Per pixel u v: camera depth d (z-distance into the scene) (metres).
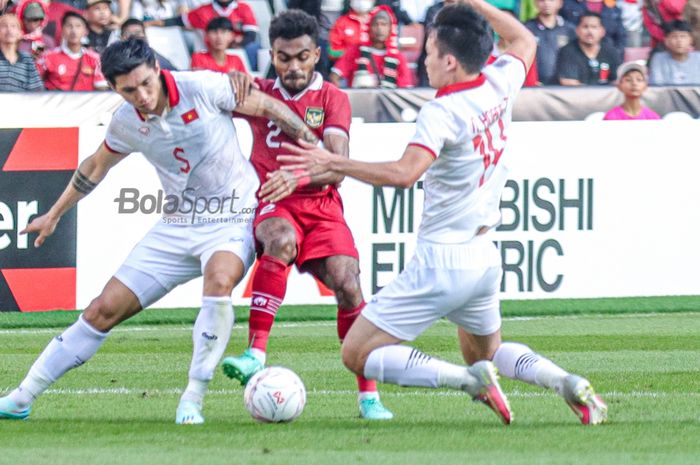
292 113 18.62
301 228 19.69
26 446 16.06
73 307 33.97
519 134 34.94
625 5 39.53
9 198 33.84
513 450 15.52
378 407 18.91
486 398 17.06
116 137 18.14
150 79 16.78
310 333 30.95
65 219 33.94
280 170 15.59
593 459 14.83
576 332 30.89
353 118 36.59
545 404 20.20
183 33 39.12
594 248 35.19
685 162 35.44
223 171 18.14
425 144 15.88
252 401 17.77
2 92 35.59
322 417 19.02
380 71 38.78
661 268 35.44
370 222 34.41
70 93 35.97
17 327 32.28
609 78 39.56
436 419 18.70
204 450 15.58
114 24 38.75
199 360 18.09
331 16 38.97
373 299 17.25
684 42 39.56
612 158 35.22
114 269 34.03
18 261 33.84
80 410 19.97
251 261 18.58
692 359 26.55
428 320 17.05
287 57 19.72
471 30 16.36
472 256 16.81
